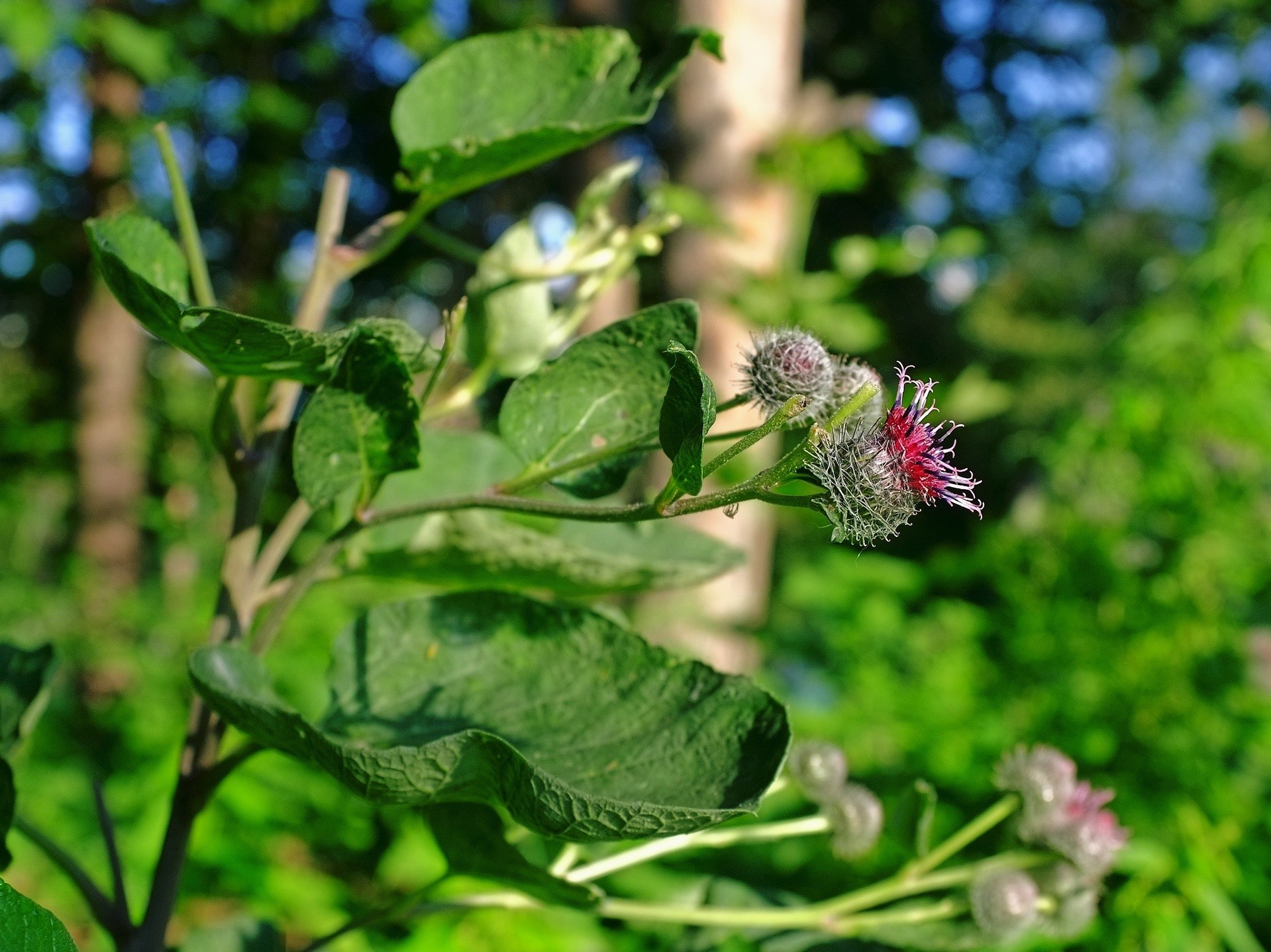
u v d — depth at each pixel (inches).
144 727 227.6
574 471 52.5
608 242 70.0
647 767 49.3
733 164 212.1
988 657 209.2
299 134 470.0
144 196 410.6
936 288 712.4
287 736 45.3
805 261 576.7
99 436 391.2
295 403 61.4
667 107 410.9
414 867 153.0
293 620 237.9
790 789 134.9
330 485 50.4
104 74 367.2
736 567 68.8
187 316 44.6
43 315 589.6
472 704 55.2
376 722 54.3
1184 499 176.2
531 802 42.8
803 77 601.3
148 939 56.7
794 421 49.6
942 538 472.4
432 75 63.4
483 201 488.1
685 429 41.4
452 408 65.7
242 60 451.8
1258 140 584.7
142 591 365.1
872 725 184.5
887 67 617.9
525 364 66.9
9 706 60.8
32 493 409.4
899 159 614.2
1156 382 187.9
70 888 166.9
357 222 562.9
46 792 184.1
